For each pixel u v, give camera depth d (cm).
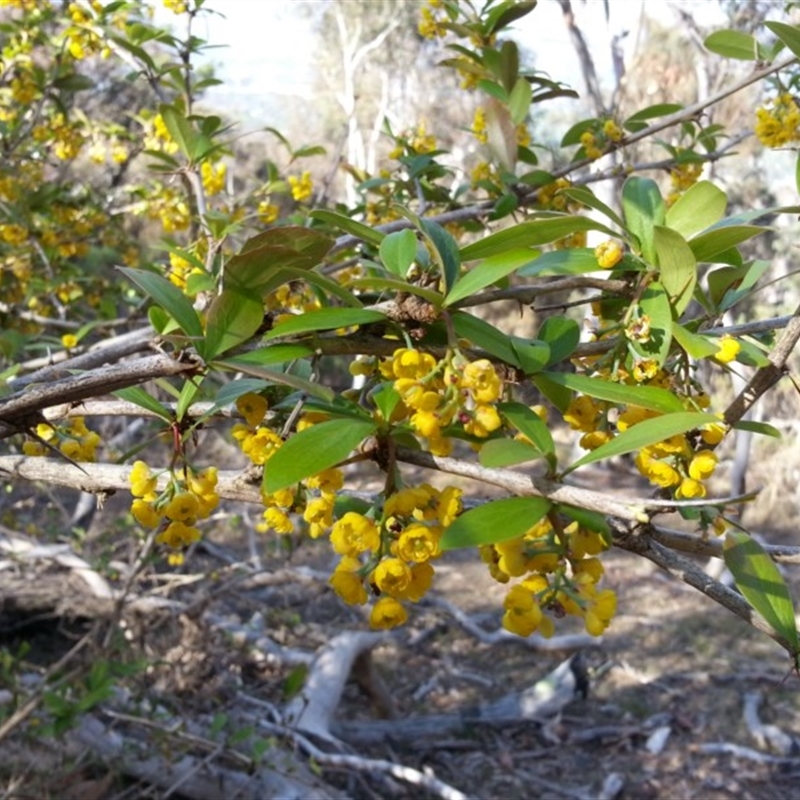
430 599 880
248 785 523
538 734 679
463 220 295
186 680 621
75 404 151
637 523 109
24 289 440
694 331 141
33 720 486
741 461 934
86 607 648
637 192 132
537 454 103
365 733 664
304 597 860
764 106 306
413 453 112
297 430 128
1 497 796
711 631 823
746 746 648
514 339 121
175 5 315
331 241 122
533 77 320
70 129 432
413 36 1722
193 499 129
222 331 124
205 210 278
